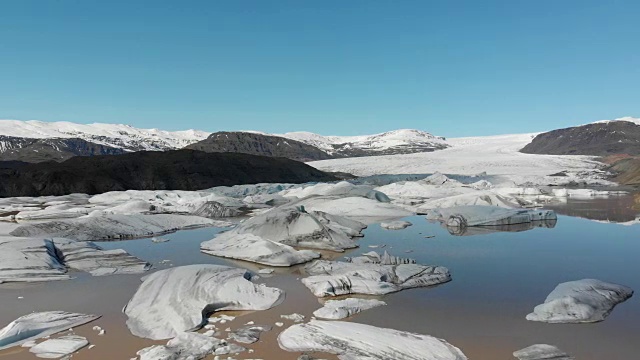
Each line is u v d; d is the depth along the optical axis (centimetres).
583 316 775
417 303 879
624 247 1459
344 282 962
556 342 679
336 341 670
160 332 733
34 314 802
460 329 736
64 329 751
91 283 1055
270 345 676
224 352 643
